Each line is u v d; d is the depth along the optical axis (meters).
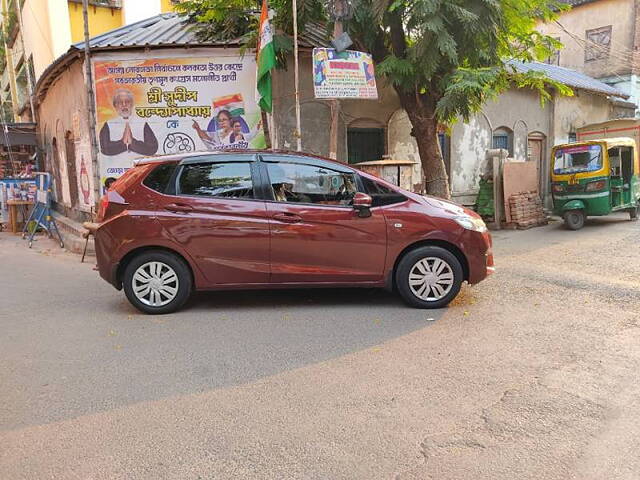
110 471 2.85
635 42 21.05
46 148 16.31
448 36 7.78
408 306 5.91
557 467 2.84
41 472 2.84
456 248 5.82
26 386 3.91
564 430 3.21
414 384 3.89
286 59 9.77
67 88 11.80
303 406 3.56
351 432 3.22
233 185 5.67
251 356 4.48
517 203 12.33
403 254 5.78
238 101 10.27
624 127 16.08
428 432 3.21
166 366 4.28
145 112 10.12
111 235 5.58
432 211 5.75
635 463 2.87
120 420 3.40
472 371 4.11
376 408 3.52
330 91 8.20
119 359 4.44
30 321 5.55
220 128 10.29
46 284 7.36
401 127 11.83
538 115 16.03
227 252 5.59
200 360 4.40
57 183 14.97
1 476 2.80
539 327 5.17
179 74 10.09
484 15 7.95
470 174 14.03
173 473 2.82
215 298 6.37
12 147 19.05
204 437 3.18
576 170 11.98
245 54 10.09
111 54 9.95
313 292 6.61
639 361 4.27
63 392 3.81
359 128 11.51
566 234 11.38
